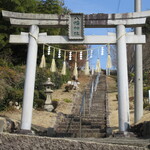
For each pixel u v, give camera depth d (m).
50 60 21.58
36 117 13.19
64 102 17.67
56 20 9.98
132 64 27.11
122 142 5.65
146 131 8.60
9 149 4.42
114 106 17.34
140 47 12.05
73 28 9.88
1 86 13.62
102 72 37.03
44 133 10.66
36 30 9.92
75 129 11.59
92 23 9.86
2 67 15.95
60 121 12.90
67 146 4.44
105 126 12.12
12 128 9.80
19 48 19.38
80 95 20.12
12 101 13.66
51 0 21.44
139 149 4.49
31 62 9.56
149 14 9.55
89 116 13.65
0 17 17.41
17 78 16.12
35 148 4.43
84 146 4.43
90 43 9.86
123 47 9.51
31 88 9.31
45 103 15.67
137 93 11.57
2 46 16.95
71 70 29.53
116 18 9.77
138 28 12.07
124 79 9.22
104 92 20.92
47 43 9.92
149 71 25.12
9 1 16.98
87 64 10.13
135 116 11.40
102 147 4.43
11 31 17.78
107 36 9.81
